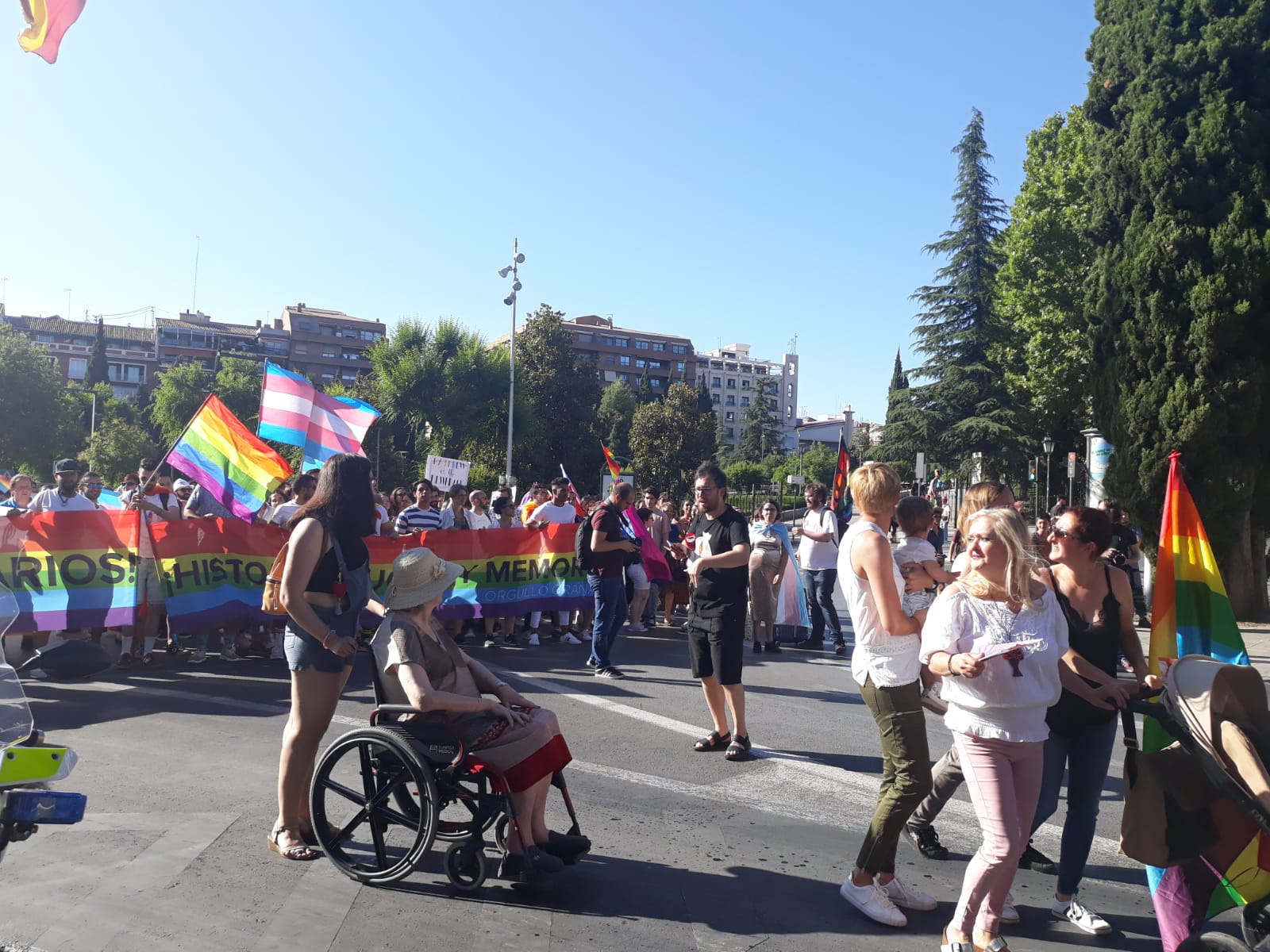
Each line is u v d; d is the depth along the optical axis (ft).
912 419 129.70
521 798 13.71
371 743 13.75
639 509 43.78
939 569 15.92
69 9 20.35
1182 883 11.88
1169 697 11.48
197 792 17.35
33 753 9.29
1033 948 12.72
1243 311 43.83
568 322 443.73
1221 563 46.57
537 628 38.19
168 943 11.76
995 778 11.73
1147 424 46.68
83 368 376.07
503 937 12.35
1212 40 46.52
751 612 36.88
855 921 13.25
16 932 11.87
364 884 13.76
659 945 12.32
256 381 278.67
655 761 20.83
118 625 28.94
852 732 24.04
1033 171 111.04
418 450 212.43
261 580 30.71
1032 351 105.50
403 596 14.15
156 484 31.76
